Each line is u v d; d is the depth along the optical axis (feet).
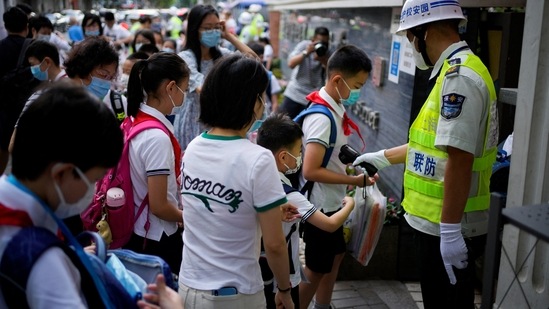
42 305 4.36
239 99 7.02
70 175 4.69
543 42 8.41
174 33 60.39
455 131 8.21
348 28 22.72
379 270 14.66
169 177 9.29
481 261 13.70
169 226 9.47
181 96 9.52
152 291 5.21
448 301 9.43
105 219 9.20
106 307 4.66
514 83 13.55
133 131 9.12
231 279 7.09
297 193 9.42
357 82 10.68
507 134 13.73
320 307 12.25
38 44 13.55
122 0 168.66
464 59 8.55
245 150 7.02
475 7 13.14
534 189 8.79
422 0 8.91
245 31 54.24
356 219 11.24
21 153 4.60
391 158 10.75
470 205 9.07
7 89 13.19
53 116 4.52
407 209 9.64
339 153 10.94
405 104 15.17
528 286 8.99
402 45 15.48
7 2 30.66
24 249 4.39
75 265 4.67
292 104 26.27
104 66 11.15
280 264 7.27
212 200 7.09
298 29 36.55
